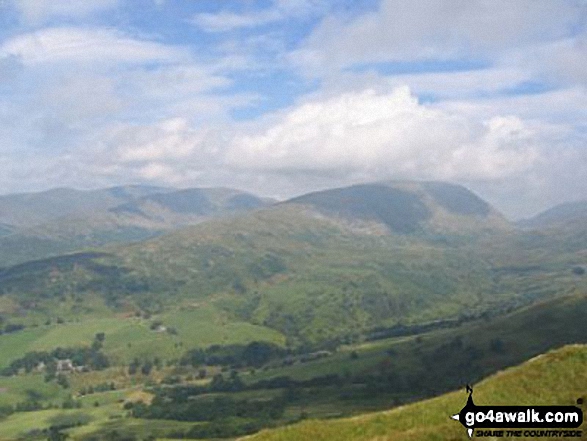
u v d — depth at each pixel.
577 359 55.50
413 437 46.69
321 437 52.81
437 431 47.03
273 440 53.66
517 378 54.72
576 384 52.00
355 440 50.44
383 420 53.50
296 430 54.69
